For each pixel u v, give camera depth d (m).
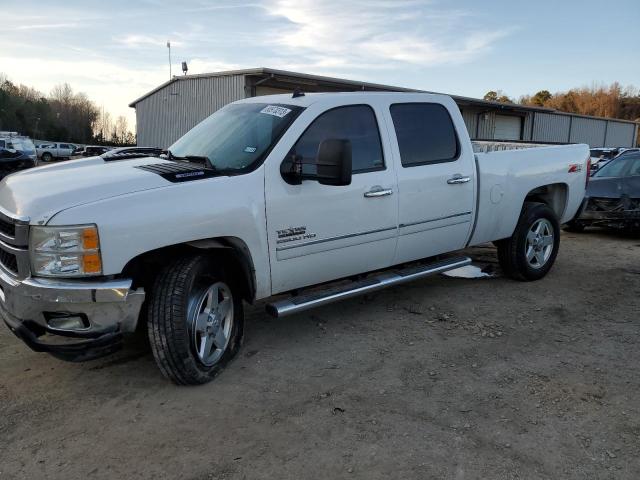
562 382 3.73
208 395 3.57
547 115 38.00
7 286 3.33
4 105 85.75
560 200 6.41
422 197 4.84
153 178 3.55
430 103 5.06
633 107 94.75
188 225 3.48
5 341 4.47
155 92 28.41
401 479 2.71
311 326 4.81
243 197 3.77
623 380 3.77
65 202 3.23
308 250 4.18
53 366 4.00
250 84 22.48
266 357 4.16
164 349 3.45
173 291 3.44
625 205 8.65
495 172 5.45
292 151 4.07
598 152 24.36
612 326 4.81
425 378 3.80
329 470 2.79
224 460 2.88
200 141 4.52
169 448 2.99
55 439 3.08
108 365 4.02
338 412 3.35
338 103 4.41
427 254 5.11
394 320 4.95
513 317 5.03
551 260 6.27
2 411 3.38
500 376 3.83
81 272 3.17
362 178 4.41
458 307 5.30
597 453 2.91
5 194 3.70
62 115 93.81
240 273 3.98
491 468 2.79
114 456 2.92
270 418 3.29
